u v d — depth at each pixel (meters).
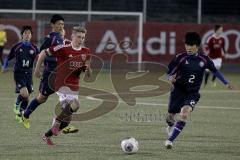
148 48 111.31
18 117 50.91
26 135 44.22
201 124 52.00
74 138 43.34
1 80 89.25
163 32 111.56
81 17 116.00
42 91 45.81
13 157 35.91
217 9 119.81
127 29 109.06
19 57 51.19
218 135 46.12
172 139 39.31
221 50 88.06
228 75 107.81
